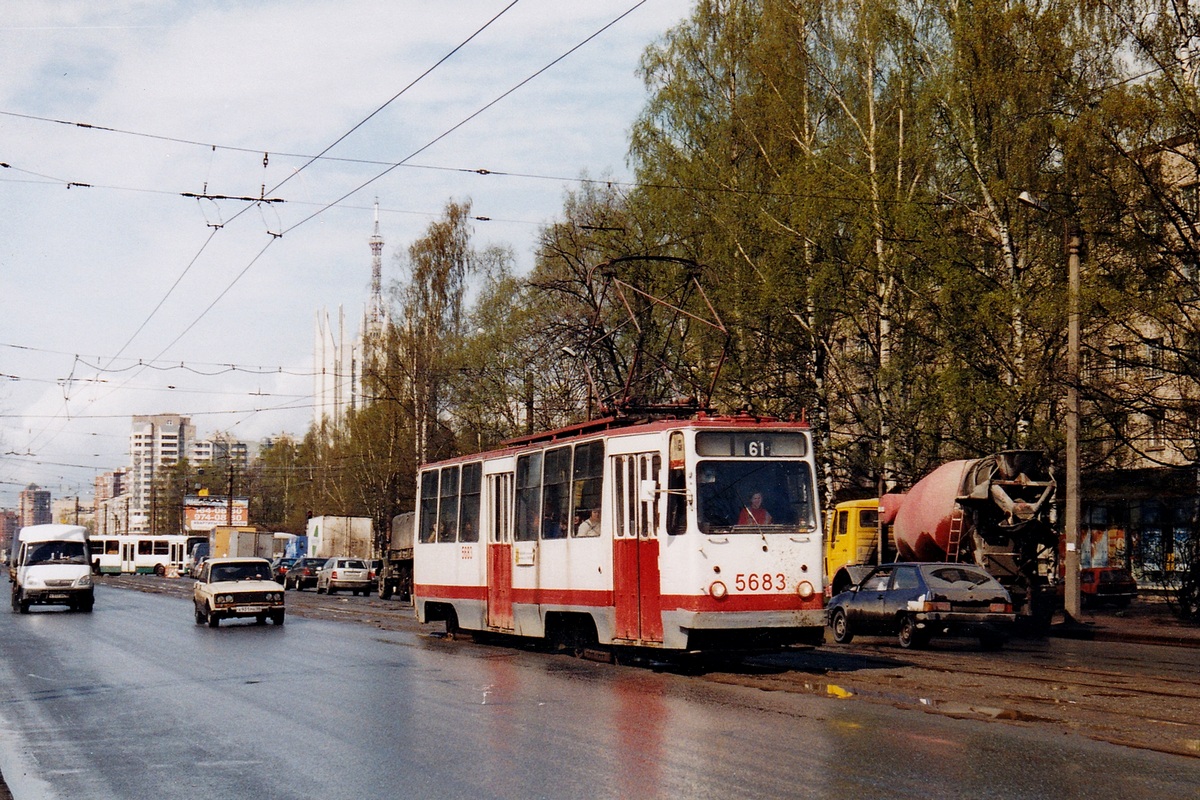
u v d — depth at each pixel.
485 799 8.39
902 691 13.98
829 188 31.73
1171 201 24.98
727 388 35.53
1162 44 25.36
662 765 9.35
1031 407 28.39
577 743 10.58
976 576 21.55
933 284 30.28
